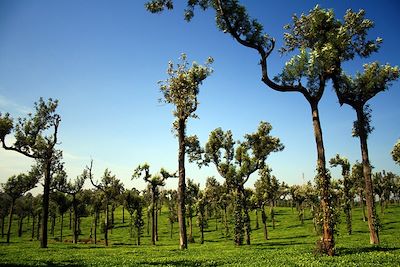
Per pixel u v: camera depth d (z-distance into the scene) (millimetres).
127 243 71875
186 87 45375
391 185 116750
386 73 35562
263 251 35375
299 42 32094
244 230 53594
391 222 76938
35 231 115250
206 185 81188
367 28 33094
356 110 37469
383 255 24047
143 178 64625
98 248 51219
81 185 70375
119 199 69188
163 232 100875
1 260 30891
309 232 72562
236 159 56500
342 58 32031
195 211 70875
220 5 28469
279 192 119500
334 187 69375
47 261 30250
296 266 21500
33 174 76375
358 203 141375
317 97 29609
